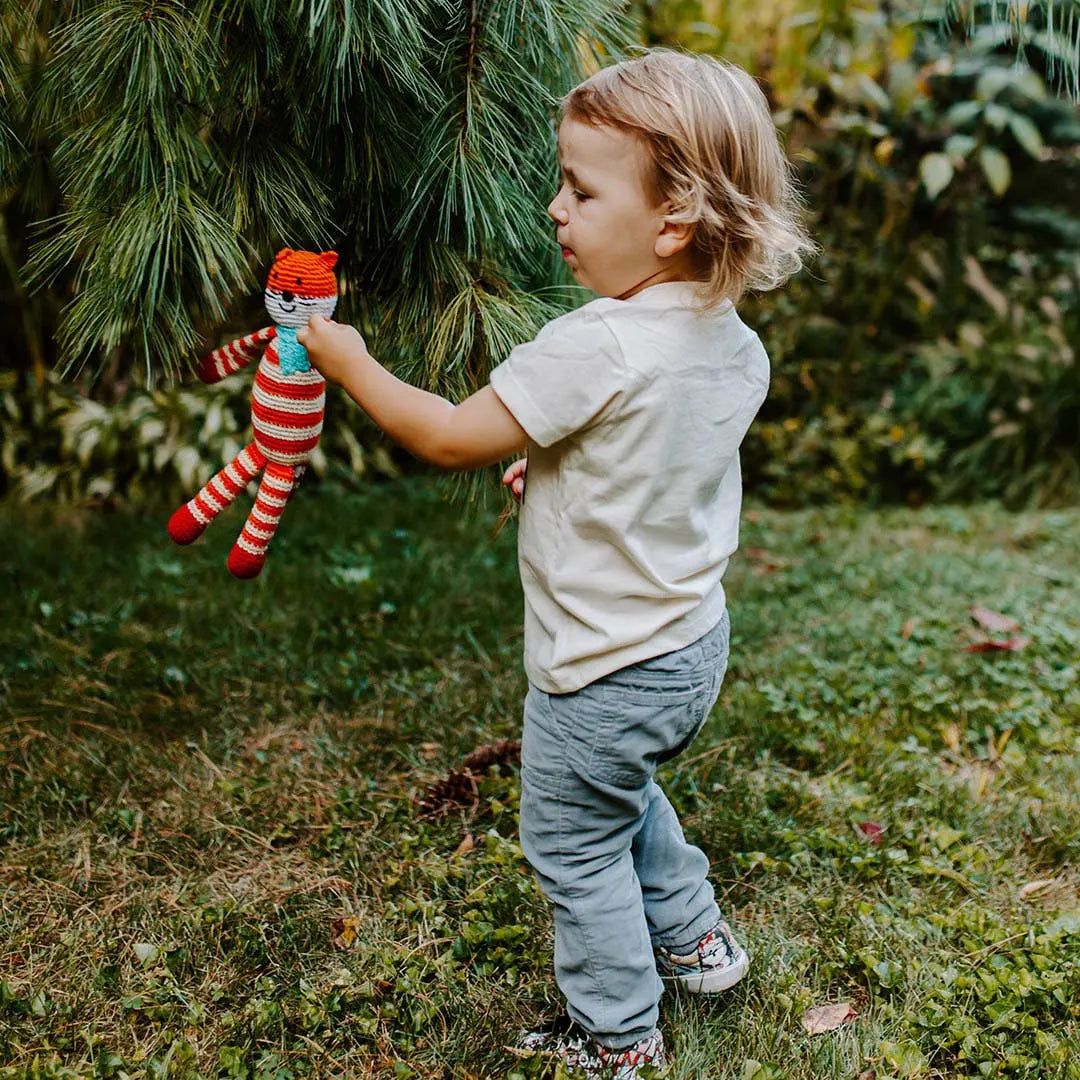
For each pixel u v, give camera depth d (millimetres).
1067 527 4980
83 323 1701
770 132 1544
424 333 1949
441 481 2273
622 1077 1760
